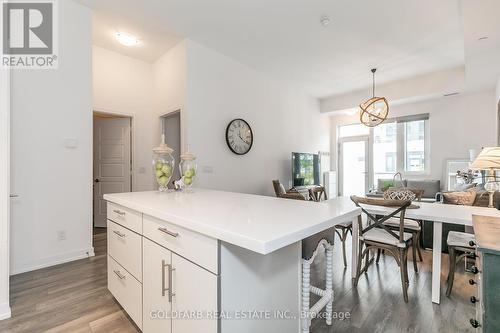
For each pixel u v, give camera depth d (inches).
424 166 219.9
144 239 57.5
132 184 166.9
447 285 88.0
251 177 178.5
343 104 241.4
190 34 134.8
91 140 117.7
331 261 68.9
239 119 167.5
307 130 238.1
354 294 83.9
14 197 96.2
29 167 100.5
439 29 126.6
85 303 76.0
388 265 108.7
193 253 42.9
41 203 103.5
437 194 183.6
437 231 78.1
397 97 206.8
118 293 69.7
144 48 152.3
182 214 47.8
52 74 106.3
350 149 265.4
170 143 167.8
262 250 31.7
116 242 71.4
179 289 46.2
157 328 52.7
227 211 51.2
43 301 77.0
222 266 38.8
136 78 167.2
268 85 192.9
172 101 151.6
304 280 58.2
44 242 104.2
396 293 84.5
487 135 188.4
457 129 201.0
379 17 116.3
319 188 148.9
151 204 59.6
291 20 119.9
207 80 149.3
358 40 138.5
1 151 68.1
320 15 115.6
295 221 42.8
